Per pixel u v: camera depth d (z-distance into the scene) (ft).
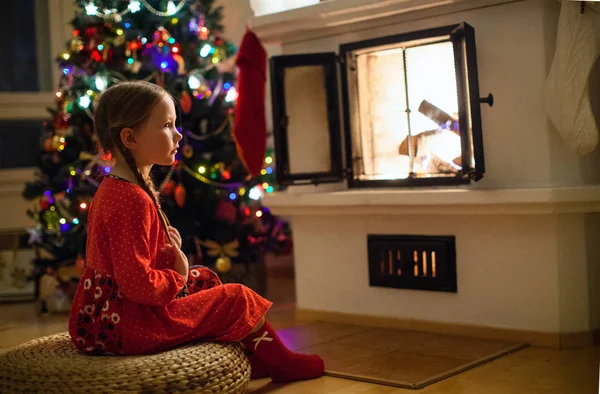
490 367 6.49
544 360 6.67
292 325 8.70
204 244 9.90
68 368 4.99
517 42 7.32
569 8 6.76
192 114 10.02
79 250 9.85
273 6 8.91
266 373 6.46
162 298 5.17
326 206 8.50
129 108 5.38
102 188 5.41
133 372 4.92
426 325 7.98
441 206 7.60
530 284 7.29
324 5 8.20
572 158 7.30
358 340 7.70
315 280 8.91
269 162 11.03
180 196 9.65
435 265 7.86
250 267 10.46
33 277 10.93
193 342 5.48
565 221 7.14
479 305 7.63
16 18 13.16
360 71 8.45
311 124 8.63
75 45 10.20
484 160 7.50
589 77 7.21
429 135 7.98
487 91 7.52
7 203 12.57
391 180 8.23
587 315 7.22
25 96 12.92
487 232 7.52
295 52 8.98
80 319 5.46
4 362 5.35
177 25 10.07
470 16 7.59
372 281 8.34
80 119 10.15
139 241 5.17
